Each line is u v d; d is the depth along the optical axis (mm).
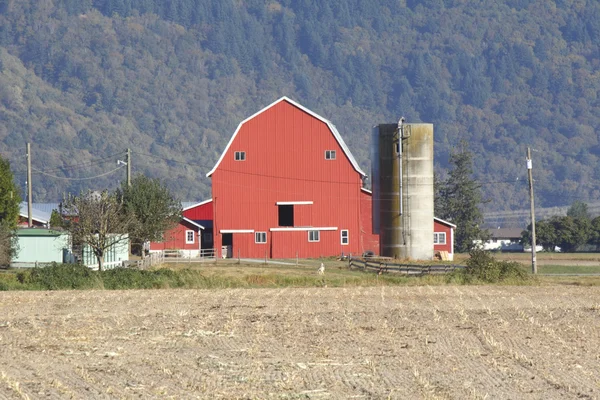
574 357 45062
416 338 50094
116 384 39500
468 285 77938
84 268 78125
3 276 78375
